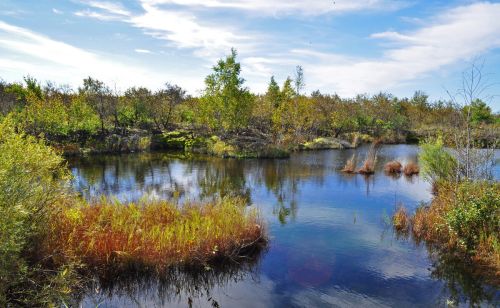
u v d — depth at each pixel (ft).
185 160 93.09
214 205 38.50
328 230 38.27
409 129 175.11
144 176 70.03
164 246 27.35
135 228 30.12
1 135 21.31
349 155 109.09
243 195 55.26
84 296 24.00
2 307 19.38
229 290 25.57
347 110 166.20
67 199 26.86
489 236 29.63
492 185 37.65
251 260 30.37
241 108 116.98
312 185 63.36
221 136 121.70
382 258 30.94
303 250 32.63
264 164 88.43
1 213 18.57
